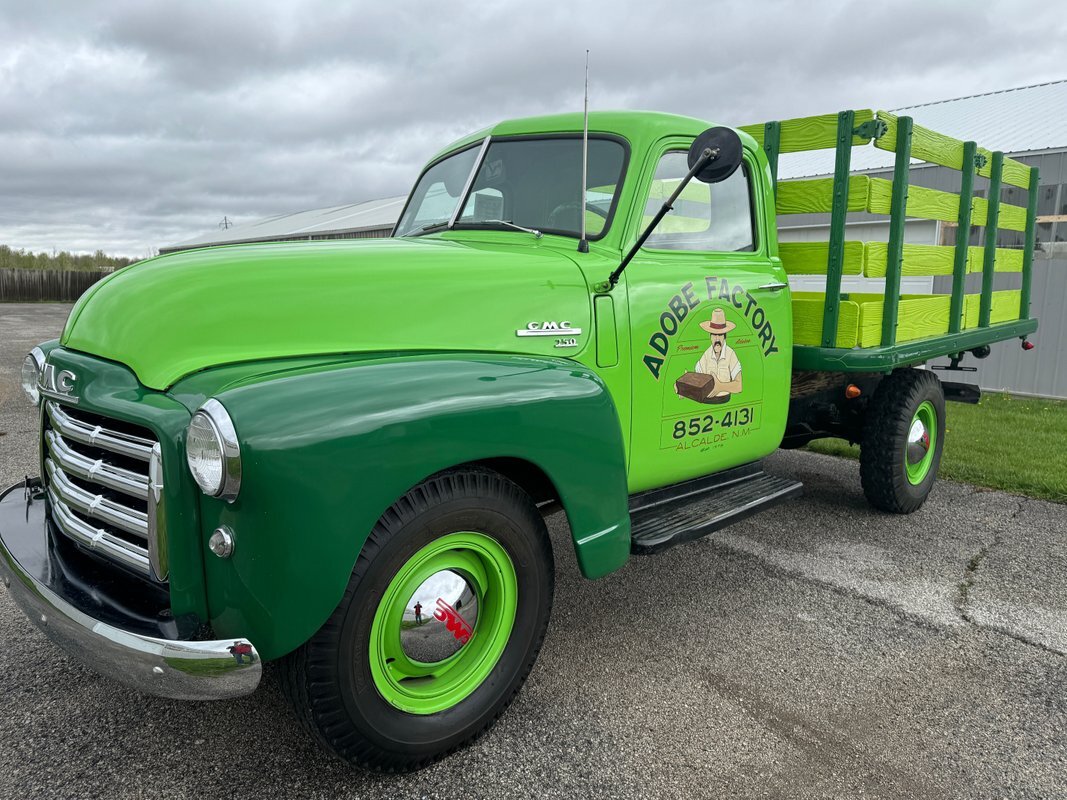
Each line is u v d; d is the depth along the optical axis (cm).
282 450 185
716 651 311
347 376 209
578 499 253
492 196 340
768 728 258
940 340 471
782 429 389
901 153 400
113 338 228
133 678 191
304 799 219
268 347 224
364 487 197
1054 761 243
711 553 421
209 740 246
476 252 279
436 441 211
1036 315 967
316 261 247
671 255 327
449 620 229
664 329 311
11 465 550
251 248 265
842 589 373
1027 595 368
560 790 225
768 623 337
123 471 213
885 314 421
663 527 308
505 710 259
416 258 263
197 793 221
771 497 353
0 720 255
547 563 253
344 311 239
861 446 473
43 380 246
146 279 239
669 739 251
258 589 189
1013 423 782
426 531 214
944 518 484
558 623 335
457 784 227
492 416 225
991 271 546
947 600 362
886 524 471
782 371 380
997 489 552
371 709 212
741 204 369
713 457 347
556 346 275
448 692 234
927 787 229
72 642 203
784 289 381
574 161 323
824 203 404
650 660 303
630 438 305
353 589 201
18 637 311
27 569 223
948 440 696
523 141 341
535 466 250
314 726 205
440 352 246
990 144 1261
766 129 422
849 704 273
